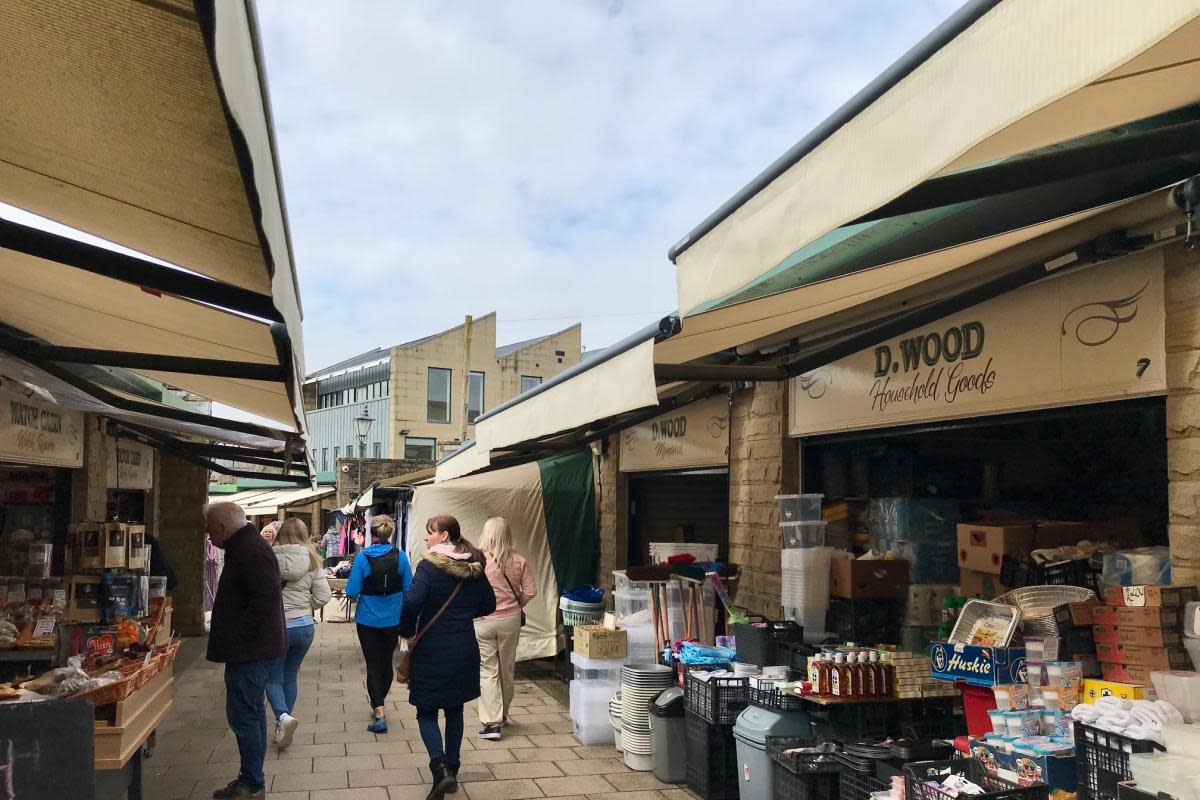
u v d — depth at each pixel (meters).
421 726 5.63
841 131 2.29
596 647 7.21
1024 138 2.41
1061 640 3.87
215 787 5.87
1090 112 2.30
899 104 2.08
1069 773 3.39
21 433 7.47
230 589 5.37
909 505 6.27
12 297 5.07
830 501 7.12
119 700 3.98
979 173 2.82
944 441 6.83
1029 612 4.04
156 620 6.05
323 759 6.62
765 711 5.20
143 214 2.76
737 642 6.08
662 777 6.04
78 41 1.76
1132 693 3.45
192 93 1.87
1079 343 4.46
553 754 6.76
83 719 3.00
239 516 5.46
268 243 2.14
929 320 5.05
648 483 11.02
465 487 10.48
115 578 5.71
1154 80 2.10
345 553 22.20
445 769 5.57
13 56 1.92
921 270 4.31
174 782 5.99
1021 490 6.91
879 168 2.14
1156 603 3.62
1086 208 3.57
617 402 4.80
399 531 14.41
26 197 3.03
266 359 5.14
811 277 5.01
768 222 2.61
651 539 10.90
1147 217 3.88
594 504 11.02
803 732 5.07
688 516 11.14
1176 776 2.73
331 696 9.11
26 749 2.94
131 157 2.32
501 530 7.43
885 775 4.06
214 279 3.35
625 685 6.51
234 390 6.05
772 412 7.35
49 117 2.21
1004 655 3.97
